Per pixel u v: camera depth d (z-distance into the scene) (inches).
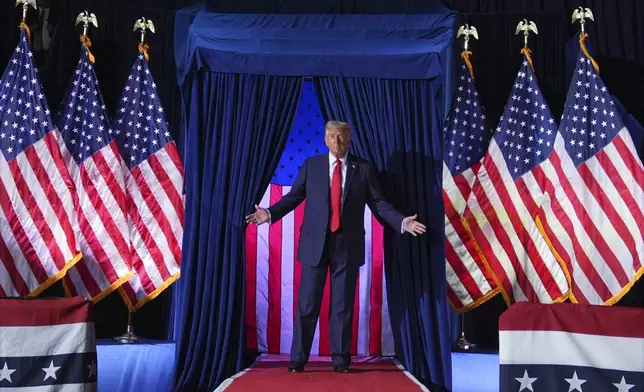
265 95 199.2
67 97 216.4
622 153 203.5
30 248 201.6
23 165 205.0
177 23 212.5
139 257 210.2
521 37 226.4
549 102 225.3
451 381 187.8
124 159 215.2
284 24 204.2
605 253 199.5
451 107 207.3
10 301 134.3
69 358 135.6
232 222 194.1
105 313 220.8
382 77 198.1
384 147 196.9
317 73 198.1
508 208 206.2
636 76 226.4
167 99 226.7
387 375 179.0
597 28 228.8
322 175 185.2
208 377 188.9
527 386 126.2
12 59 210.2
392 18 204.8
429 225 194.5
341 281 183.0
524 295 202.4
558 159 205.6
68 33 225.0
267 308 216.7
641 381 124.8
